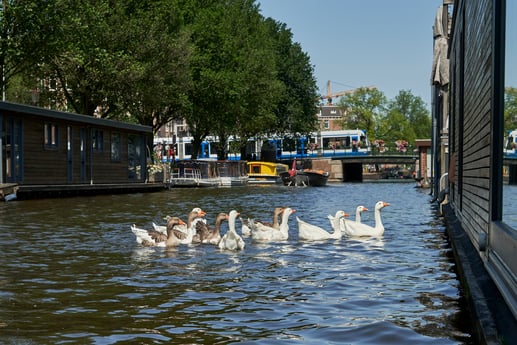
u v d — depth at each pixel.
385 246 13.33
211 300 7.86
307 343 5.92
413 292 8.20
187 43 45.66
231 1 63.66
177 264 10.87
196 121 54.88
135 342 6.00
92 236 14.67
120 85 40.06
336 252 12.45
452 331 6.20
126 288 8.66
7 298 7.97
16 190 27.86
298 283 9.00
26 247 12.75
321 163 83.81
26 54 35.06
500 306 5.91
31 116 30.52
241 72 54.97
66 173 33.81
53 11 34.44
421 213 23.31
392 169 110.25
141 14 42.94
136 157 42.78
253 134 71.44
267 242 14.12
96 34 39.09
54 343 5.96
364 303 7.58
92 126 36.66
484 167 8.34
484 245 7.68
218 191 44.25
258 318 6.91
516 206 5.90
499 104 6.89
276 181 70.25
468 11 12.60
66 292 8.37
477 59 9.90
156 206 25.83
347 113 115.31
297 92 77.12
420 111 140.00
